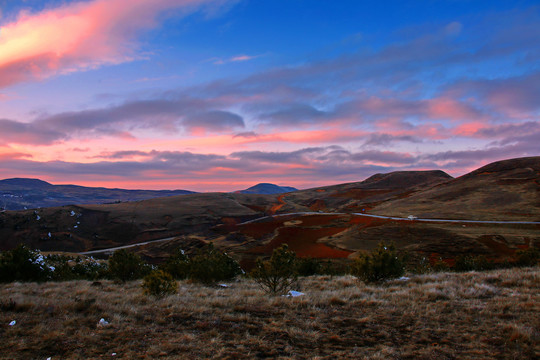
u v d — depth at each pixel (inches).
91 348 254.2
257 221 5374.0
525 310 359.9
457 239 2719.0
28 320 315.0
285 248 577.9
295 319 348.8
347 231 3732.8
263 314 372.5
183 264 910.4
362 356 248.7
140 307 392.2
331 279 758.5
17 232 4606.3
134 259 838.5
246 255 3021.7
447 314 359.3
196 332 301.3
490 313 350.3
